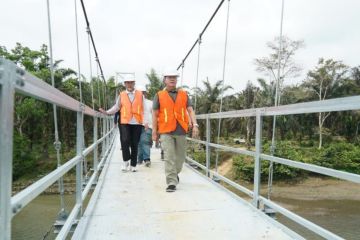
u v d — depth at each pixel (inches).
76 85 1006.4
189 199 152.3
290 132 1412.4
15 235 542.3
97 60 384.5
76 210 108.9
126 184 186.9
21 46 1164.5
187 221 120.2
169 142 172.7
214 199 152.4
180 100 177.2
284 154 1021.8
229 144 1321.4
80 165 120.2
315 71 1432.1
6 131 48.4
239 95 1360.7
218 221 120.3
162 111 174.7
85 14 262.1
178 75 178.1
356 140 1398.9
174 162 171.8
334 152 1182.3
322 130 1429.6
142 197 156.0
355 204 822.5
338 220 687.7
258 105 1296.8
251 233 108.0
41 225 590.9
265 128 1107.9
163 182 193.0
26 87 55.2
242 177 1040.8
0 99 47.1
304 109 96.8
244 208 137.4
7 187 49.3
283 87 1362.0
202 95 1194.6
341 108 79.5
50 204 724.7
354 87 1403.8
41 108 1104.2
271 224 117.0
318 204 824.9
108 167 252.5
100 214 128.3
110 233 107.6
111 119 473.7
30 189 59.8
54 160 1153.4
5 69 47.3
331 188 981.2
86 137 909.8
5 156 48.6
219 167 1169.4
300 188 984.3
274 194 914.7
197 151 832.9
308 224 94.0
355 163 1137.4
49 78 962.1
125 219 122.2
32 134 1189.7
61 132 1049.5
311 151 1226.6
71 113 1056.2
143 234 107.0
